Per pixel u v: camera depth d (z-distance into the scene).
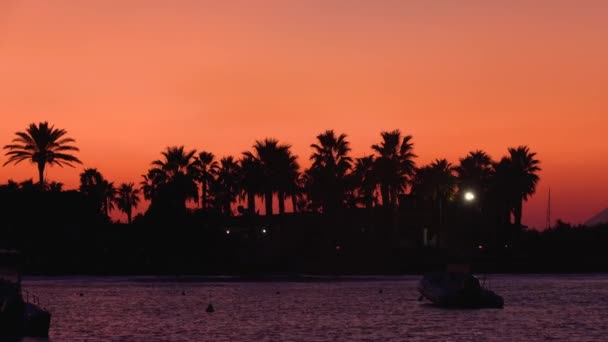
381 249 166.75
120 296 110.44
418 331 70.38
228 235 164.88
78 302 100.81
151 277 155.62
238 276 157.00
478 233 177.75
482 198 182.62
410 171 173.50
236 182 182.88
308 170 173.38
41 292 117.38
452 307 88.75
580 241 178.12
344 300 102.25
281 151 175.00
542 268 170.62
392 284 134.25
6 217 160.38
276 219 182.62
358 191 173.12
